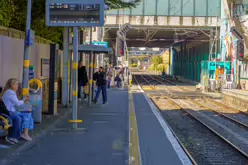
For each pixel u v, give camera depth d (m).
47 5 10.56
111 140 9.98
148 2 43.44
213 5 43.88
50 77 13.91
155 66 125.38
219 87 36.00
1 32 11.22
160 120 14.64
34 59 13.56
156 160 8.27
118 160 7.83
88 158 7.97
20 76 12.41
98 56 38.47
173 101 25.77
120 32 25.42
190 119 17.58
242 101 23.77
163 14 43.69
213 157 10.10
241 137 13.32
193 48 64.19
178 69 80.38
